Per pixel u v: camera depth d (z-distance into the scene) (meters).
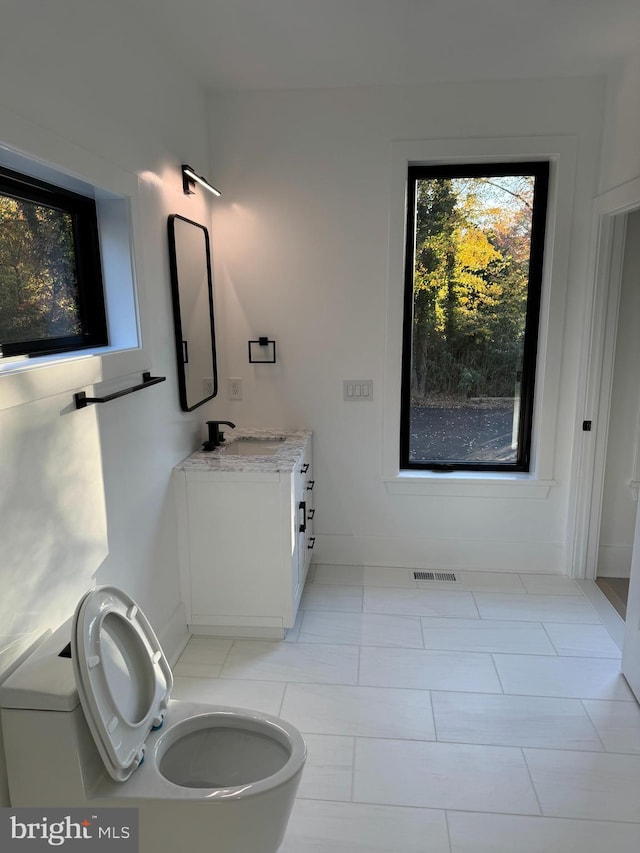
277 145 2.92
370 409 3.15
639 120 2.40
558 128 2.78
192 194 2.68
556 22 2.19
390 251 2.97
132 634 1.55
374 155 2.89
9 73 1.35
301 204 2.97
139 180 2.07
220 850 1.36
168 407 2.41
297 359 3.14
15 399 1.37
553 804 1.74
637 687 2.19
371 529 3.30
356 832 1.65
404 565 3.31
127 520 2.03
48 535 1.54
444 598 2.97
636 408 3.06
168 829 1.34
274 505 2.47
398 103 2.83
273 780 1.36
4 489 1.36
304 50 2.41
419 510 3.25
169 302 2.39
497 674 2.36
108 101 1.84
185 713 1.59
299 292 3.06
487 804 1.74
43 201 1.72
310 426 3.21
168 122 2.37
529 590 3.06
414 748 1.96
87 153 1.67
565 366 3.01
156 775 1.38
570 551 3.18
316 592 3.03
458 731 2.04
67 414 1.62
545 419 3.07
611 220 2.78
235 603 2.58
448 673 2.37
